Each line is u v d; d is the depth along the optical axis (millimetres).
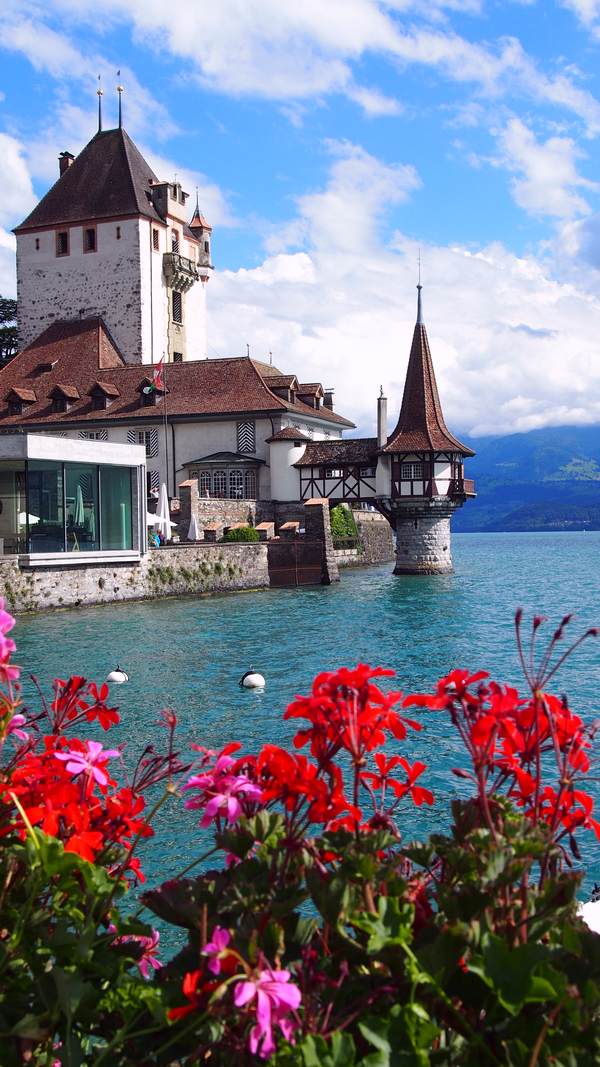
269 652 29047
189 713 19609
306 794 3066
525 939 2768
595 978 2697
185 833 11688
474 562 101250
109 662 26766
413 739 16531
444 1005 2717
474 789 13391
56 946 2994
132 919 3201
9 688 3568
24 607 40812
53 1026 2855
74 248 83312
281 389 74938
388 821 3289
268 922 2732
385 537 91062
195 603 46594
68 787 3428
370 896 2824
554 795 3303
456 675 3193
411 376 69000
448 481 68500
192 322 88188
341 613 41375
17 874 3305
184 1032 2586
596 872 10352
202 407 74312
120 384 77688
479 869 2822
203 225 89812
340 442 71562
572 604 46594
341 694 3115
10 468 41719
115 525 46031
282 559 58750
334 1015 2703
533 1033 2615
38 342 83312
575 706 19844
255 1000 2496
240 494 73125
